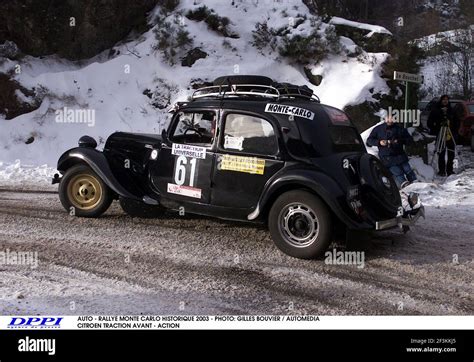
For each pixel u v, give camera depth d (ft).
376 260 19.48
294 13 50.88
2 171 34.99
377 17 75.15
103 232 21.85
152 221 23.67
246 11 51.47
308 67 47.88
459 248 21.24
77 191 23.62
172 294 15.89
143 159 23.18
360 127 43.04
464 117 57.52
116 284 16.52
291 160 19.26
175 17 49.98
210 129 21.33
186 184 21.38
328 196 18.03
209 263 18.62
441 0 114.01
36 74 47.09
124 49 50.42
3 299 15.08
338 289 16.63
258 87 21.90
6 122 42.96
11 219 23.45
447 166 41.34
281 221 19.25
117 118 44.34
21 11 47.85
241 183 20.11
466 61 103.04
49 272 17.37
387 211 19.34
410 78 35.29
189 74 46.24
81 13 49.65
